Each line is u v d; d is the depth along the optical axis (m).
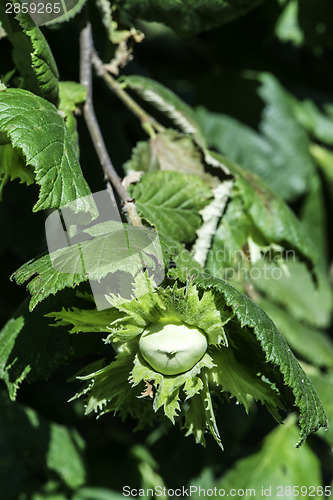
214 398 0.40
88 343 0.42
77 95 0.44
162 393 0.38
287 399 0.40
